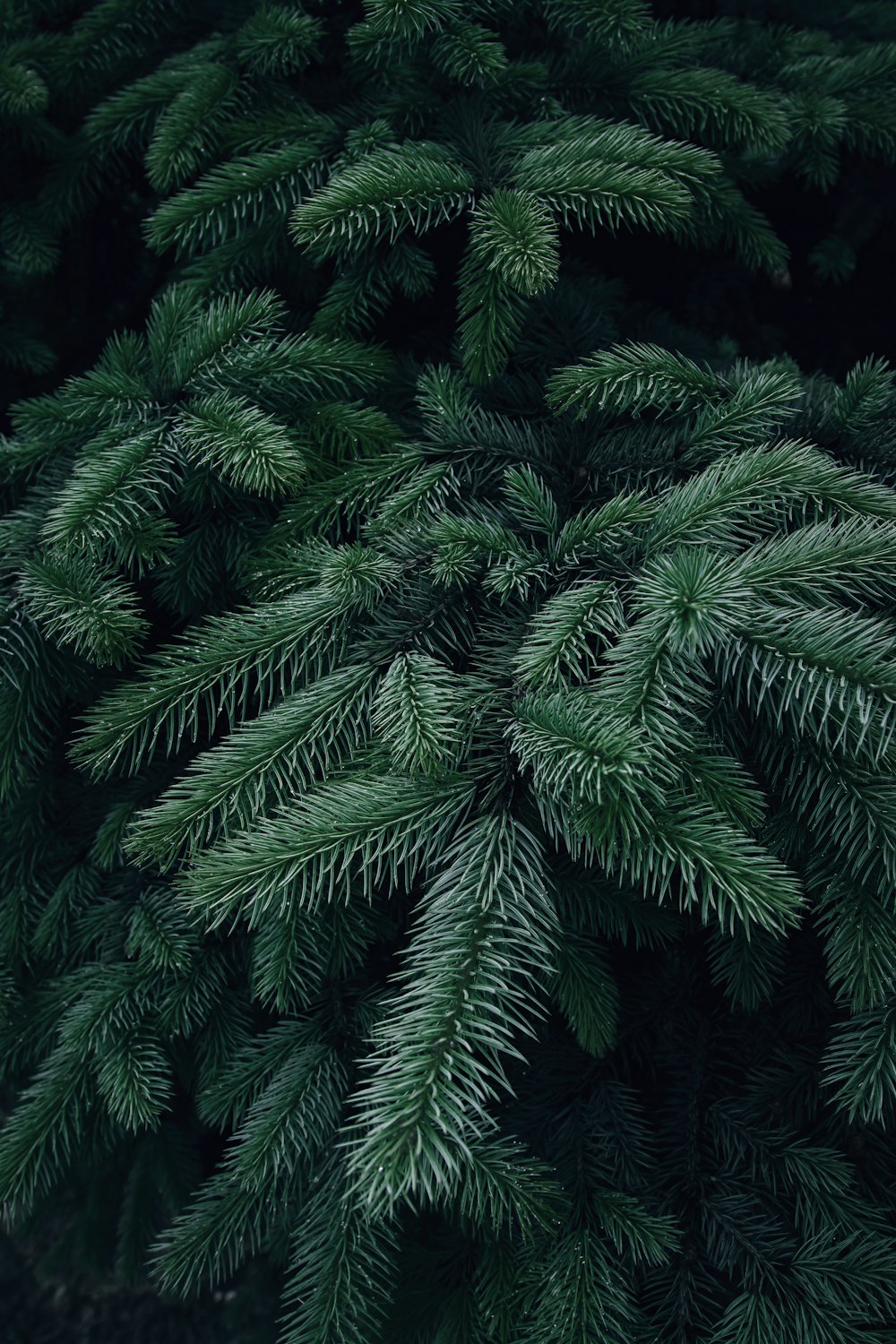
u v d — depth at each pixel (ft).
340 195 2.18
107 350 2.43
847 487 2.06
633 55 2.42
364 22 2.31
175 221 2.33
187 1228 2.22
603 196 2.22
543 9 2.35
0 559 2.21
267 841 1.90
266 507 2.36
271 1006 2.44
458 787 1.94
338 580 2.09
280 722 2.04
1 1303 3.15
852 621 1.92
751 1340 2.08
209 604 2.41
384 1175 1.73
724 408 2.19
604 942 2.52
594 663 1.98
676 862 1.85
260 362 2.27
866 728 1.87
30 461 2.30
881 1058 1.98
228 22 2.54
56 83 2.55
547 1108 2.36
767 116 2.36
